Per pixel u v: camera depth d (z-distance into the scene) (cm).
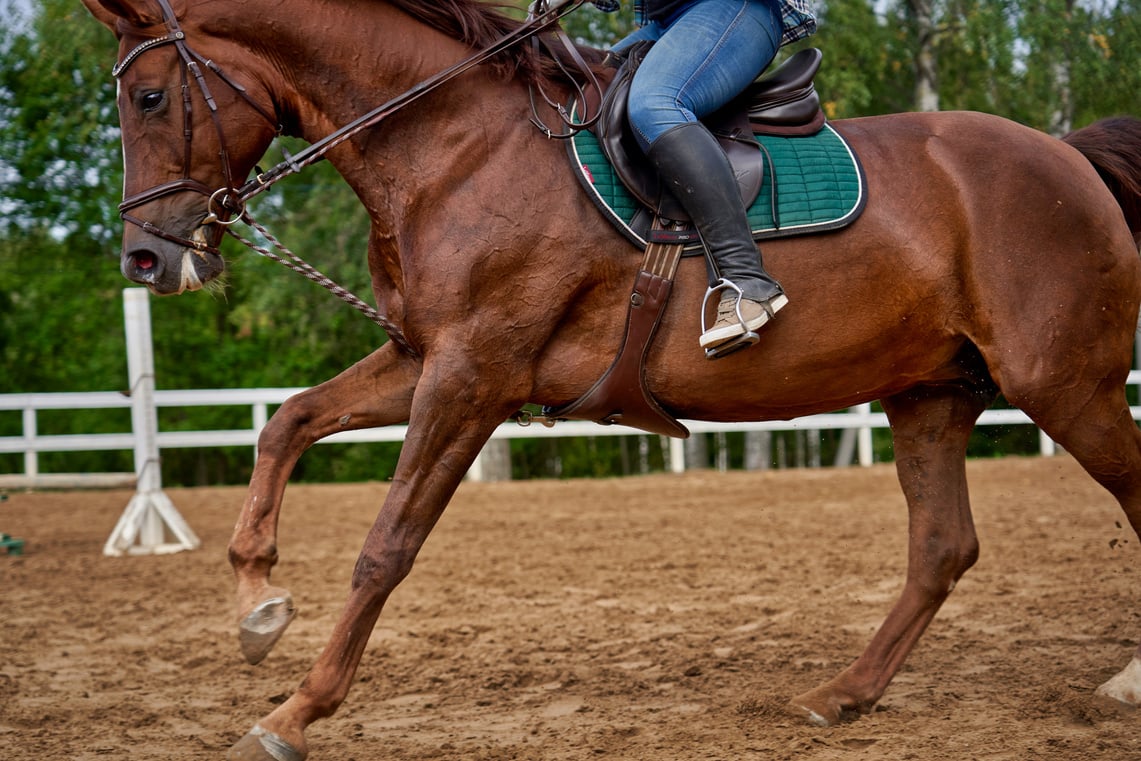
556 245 430
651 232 434
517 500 1474
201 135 434
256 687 577
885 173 458
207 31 436
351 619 416
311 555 1050
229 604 823
